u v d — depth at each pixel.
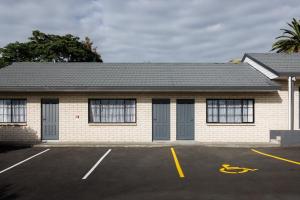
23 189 10.09
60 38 45.66
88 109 19.55
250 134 19.59
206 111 19.59
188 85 18.88
